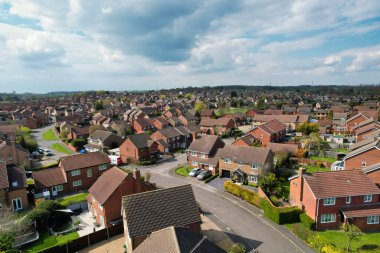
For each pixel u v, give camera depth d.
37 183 51.94
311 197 39.62
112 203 40.78
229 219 42.47
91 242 36.06
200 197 51.38
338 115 127.19
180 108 184.00
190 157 70.56
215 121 116.56
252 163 57.44
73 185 56.22
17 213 45.66
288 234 37.97
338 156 74.25
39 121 159.00
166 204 34.62
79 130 110.50
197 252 23.23
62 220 43.16
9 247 32.69
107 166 61.66
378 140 58.34
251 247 34.72
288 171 61.25
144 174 65.75
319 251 33.38
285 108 163.25
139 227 31.86
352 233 32.75
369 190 39.84
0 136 90.06
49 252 32.88
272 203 45.06
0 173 47.16
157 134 92.81
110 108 192.25
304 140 86.88
